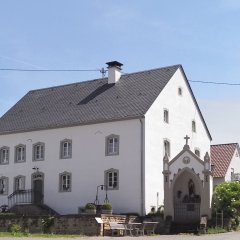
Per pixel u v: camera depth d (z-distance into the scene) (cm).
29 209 4144
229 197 3484
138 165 3831
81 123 4150
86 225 3259
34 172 4362
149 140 3903
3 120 4822
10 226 3628
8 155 4569
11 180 4494
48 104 4741
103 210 3475
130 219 3588
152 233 3344
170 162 3631
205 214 3450
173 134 4259
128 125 3934
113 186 3925
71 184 4144
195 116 4656
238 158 5309
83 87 4753
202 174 3512
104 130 4050
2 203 4509
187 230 3425
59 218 3394
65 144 4256
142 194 3769
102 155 4019
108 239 2609
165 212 3566
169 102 4256
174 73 4378
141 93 4197
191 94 4619
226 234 3075
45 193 4269
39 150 4400
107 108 4181
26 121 4600
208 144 4853
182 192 3625
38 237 2561
